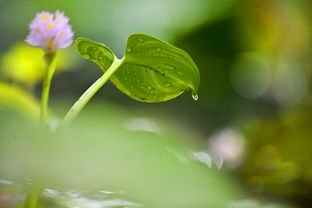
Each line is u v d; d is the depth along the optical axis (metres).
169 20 1.39
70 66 1.34
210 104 1.47
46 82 0.37
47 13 0.38
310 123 0.88
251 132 0.90
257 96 1.61
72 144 0.30
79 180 0.30
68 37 0.38
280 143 0.87
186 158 0.34
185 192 0.32
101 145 0.30
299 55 1.45
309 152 0.84
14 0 1.53
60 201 0.38
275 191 0.76
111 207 0.36
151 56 0.37
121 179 0.30
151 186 0.31
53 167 0.30
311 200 0.74
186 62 0.37
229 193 0.33
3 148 0.30
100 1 1.45
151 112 1.21
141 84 0.39
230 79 1.50
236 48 1.44
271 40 1.42
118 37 1.40
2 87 0.52
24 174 0.30
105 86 1.30
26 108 0.50
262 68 1.64
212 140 0.94
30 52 0.89
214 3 1.39
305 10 1.35
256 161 0.84
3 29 1.50
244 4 1.37
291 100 1.58
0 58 1.00
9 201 0.36
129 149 0.31
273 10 1.37
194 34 1.40
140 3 1.44
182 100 1.40
